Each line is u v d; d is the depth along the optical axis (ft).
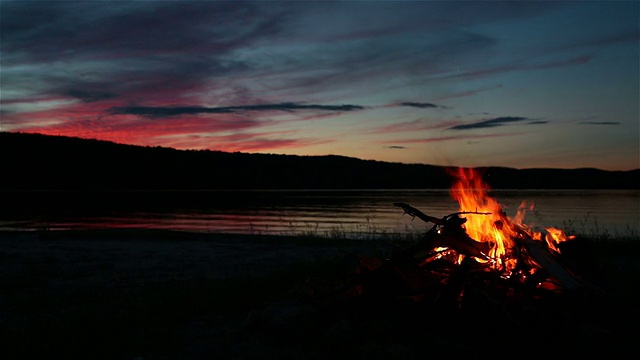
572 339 14.07
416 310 16.74
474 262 17.12
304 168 517.96
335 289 19.11
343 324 15.83
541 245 18.44
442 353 14.46
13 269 30.68
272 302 19.60
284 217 120.78
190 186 447.83
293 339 16.31
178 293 22.13
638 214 145.69
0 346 15.69
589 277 18.31
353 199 267.80
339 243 43.78
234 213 137.69
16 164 368.48
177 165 453.58
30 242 46.21
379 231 73.56
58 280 27.09
